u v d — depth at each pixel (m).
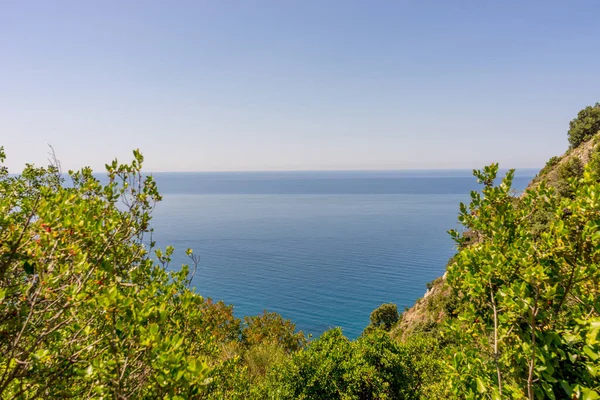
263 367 19.47
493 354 4.34
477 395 4.20
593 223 3.49
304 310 95.50
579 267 3.58
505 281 4.24
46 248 3.38
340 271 135.62
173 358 2.98
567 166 33.50
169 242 196.62
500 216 4.73
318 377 14.23
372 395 14.62
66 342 3.76
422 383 15.04
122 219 4.47
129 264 4.48
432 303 45.00
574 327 3.92
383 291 109.88
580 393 3.43
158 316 3.43
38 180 7.91
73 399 3.89
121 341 3.60
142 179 4.94
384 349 15.48
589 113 48.25
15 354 3.47
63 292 3.41
